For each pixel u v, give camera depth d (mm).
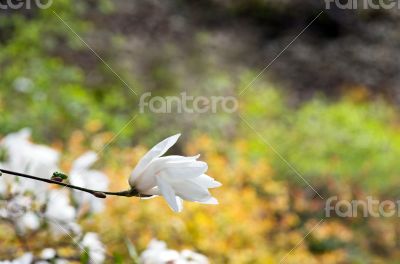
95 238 4152
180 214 6066
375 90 13664
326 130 10258
